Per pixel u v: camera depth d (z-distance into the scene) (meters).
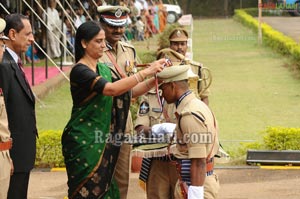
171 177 11.34
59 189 15.68
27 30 11.80
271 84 33.53
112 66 11.25
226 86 33.12
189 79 10.67
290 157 17.75
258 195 15.11
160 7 59.72
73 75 10.27
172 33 13.24
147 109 11.84
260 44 52.00
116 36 11.53
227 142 20.83
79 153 10.29
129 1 50.69
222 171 17.22
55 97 29.33
